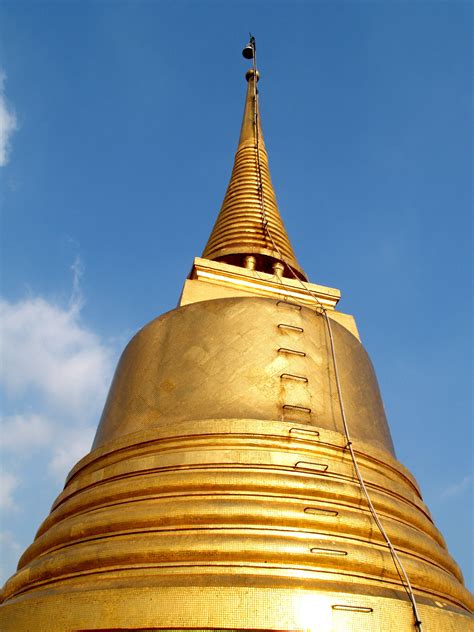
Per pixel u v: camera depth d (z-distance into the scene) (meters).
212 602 11.99
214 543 13.34
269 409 17.73
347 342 21.39
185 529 13.96
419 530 16.83
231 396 17.92
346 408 19.12
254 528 13.96
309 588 12.57
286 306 20.78
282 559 13.32
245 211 29.50
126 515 14.39
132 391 19.58
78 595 12.59
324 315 21.42
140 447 17.02
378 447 19.02
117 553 13.51
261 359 18.92
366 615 12.48
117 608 12.14
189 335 19.81
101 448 18.05
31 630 12.59
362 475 16.62
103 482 16.52
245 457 15.65
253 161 32.66
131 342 21.73
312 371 19.36
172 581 12.61
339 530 14.51
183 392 18.38
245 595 12.12
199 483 14.96
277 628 11.80
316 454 16.50
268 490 14.93
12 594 15.44
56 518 16.88
